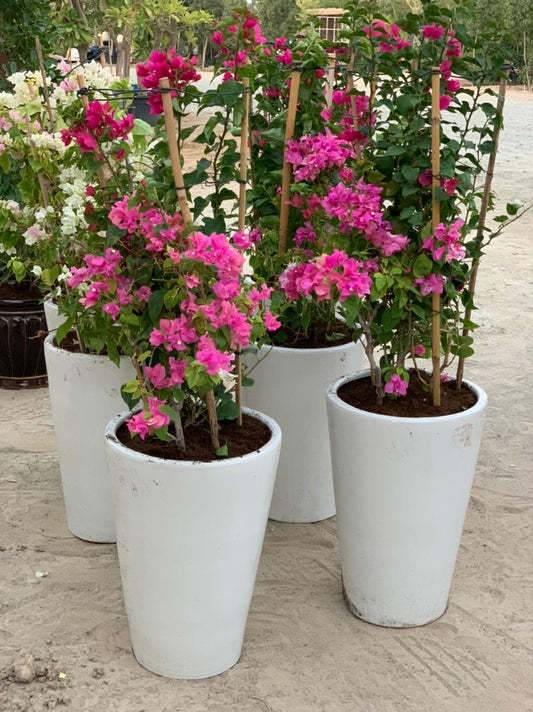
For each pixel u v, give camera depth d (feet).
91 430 9.53
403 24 8.32
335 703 7.60
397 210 8.36
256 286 7.67
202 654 7.75
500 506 11.45
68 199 7.87
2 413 14.12
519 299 21.71
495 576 9.78
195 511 7.05
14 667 7.82
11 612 8.77
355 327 10.16
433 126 7.61
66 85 9.59
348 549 8.69
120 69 38.99
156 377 7.20
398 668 8.12
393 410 8.24
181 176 7.04
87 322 8.14
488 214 30.81
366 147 8.65
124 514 7.41
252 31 7.50
